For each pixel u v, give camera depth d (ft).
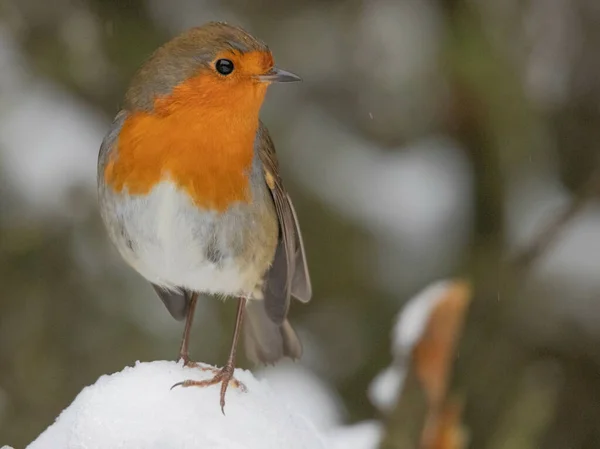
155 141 20.22
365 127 37.88
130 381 15.28
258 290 23.59
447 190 37.88
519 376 36.52
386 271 37.19
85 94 34.55
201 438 14.40
